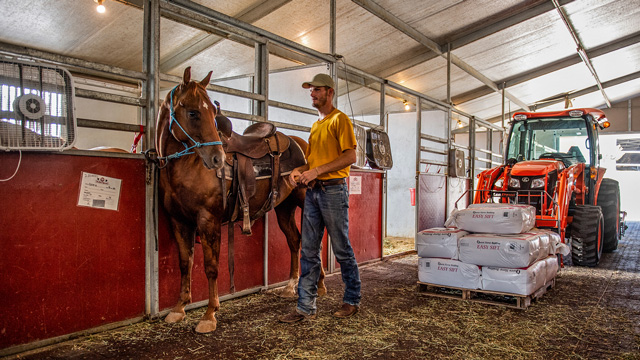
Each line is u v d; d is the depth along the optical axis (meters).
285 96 5.16
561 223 4.49
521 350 2.32
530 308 3.12
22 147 2.14
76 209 2.40
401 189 7.28
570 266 4.95
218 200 2.61
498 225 3.35
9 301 2.16
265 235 3.58
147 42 2.76
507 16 6.05
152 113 2.77
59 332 2.34
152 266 2.74
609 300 3.37
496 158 11.78
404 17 5.33
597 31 7.43
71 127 2.31
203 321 2.57
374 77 5.07
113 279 2.56
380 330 2.61
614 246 5.98
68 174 2.38
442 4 5.21
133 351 2.25
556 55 8.29
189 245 2.76
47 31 4.09
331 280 4.02
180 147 2.54
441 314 2.95
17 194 2.19
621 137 15.88
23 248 2.21
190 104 2.37
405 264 4.91
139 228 2.69
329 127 2.73
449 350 2.31
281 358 2.18
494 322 2.79
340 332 2.57
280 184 3.10
